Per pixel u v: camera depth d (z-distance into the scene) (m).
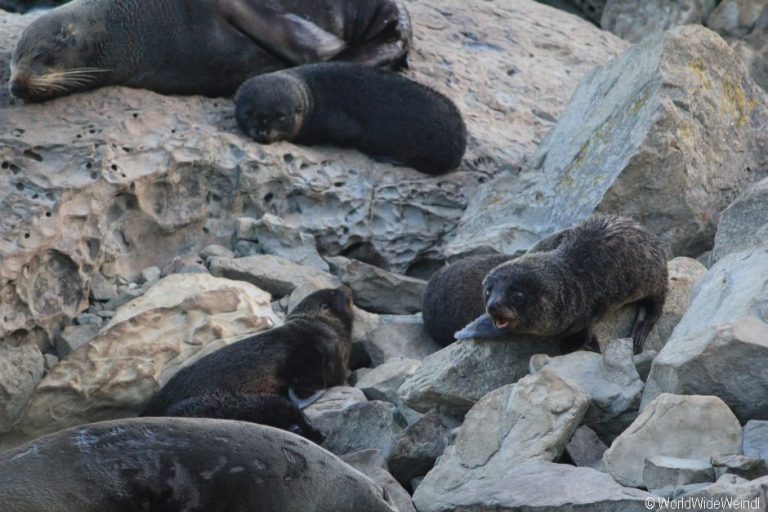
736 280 17.55
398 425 18.45
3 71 26.67
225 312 21.08
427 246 25.48
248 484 12.96
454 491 15.61
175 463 12.87
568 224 22.72
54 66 25.42
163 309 20.81
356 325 21.55
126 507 12.59
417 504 15.84
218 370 18.98
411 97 26.17
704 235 22.70
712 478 13.70
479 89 29.45
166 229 23.88
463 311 20.23
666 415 14.69
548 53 32.16
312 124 26.03
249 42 27.47
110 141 23.64
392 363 19.94
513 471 14.99
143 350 20.31
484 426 16.23
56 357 21.11
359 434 17.86
